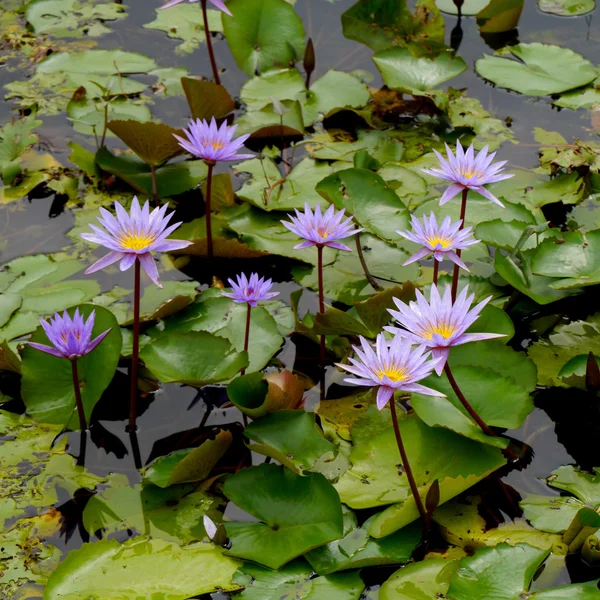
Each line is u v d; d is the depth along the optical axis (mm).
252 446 2393
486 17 4871
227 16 4613
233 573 2146
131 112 4230
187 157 3992
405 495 2330
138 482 2490
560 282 2998
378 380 2043
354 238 3457
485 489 2477
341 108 4203
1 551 2258
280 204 3611
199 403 2820
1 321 2988
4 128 3988
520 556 2156
